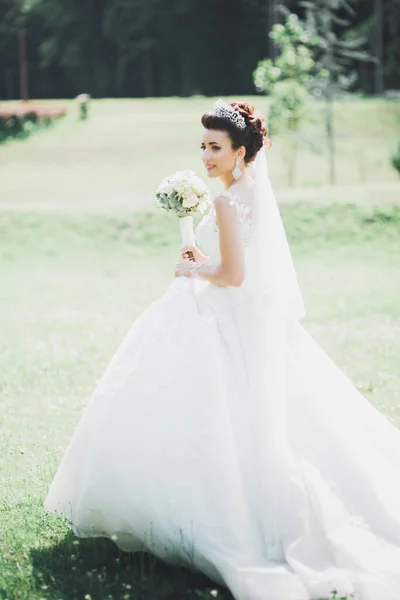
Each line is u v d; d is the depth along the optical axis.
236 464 4.38
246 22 72.75
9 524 5.25
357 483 4.59
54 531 5.14
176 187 4.90
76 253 19.53
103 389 4.58
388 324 11.80
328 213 20.64
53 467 6.29
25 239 20.30
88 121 37.69
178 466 4.36
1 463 6.45
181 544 4.31
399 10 63.59
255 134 4.71
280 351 4.63
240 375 4.56
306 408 4.67
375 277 16.16
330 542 4.33
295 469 4.46
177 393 4.44
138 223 20.80
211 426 4.39
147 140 34.06
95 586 4.39
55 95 83.31
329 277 16.22
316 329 11.52
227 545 4.28
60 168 31.31
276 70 26.12
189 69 74.31
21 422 7.54
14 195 27.83
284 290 4.75
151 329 4.61
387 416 7.39
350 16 65.81
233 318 4.68
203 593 4.33
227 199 4.59
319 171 29.34
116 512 4.48
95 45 76.81
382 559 4.33
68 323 12.47
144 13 72.31
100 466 4.44
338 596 4.12
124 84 77.69
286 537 4.38
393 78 63.91
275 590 4.12
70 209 21.84
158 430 4.40
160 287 15.75
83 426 4.63
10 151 33.97
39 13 77.31
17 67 83.06
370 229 19.94
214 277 4.62
